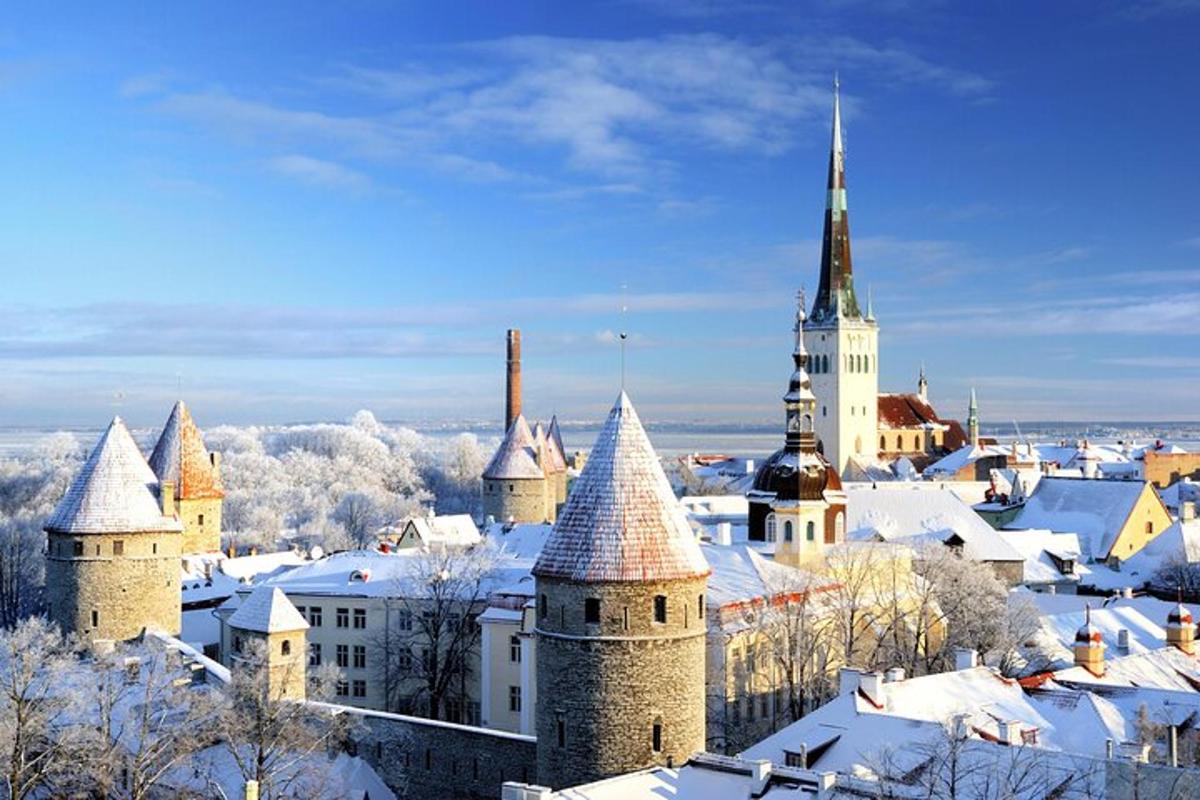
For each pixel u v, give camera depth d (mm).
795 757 71125
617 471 76250
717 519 199625
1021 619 116875
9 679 83875
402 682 120562
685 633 75438
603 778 74125
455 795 86062
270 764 81062
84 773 81062
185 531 159125
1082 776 61906
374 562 128500
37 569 187500
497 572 123000
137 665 93125
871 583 122125
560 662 75312
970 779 63281
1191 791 59500
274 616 102938
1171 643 106062
